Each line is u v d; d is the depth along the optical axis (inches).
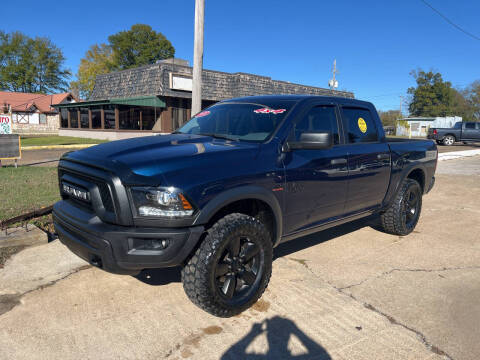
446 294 131.3
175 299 123.3
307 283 137.7
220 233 105.9
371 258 164.7
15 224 186.9
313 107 145.3
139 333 104.2
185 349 97.7
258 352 97.0
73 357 93.5
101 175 100.8
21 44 2306.8
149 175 98.5
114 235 97.7
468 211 259.0
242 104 153.2
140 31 2215.8
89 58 2327.8
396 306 122.1
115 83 987.3
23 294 124.4
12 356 93.3
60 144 755.4
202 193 102.3
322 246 179.5
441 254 171.6
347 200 155.3
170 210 98.3
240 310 113.8
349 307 120.9
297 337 104.0
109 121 909.2
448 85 2298.2
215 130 145.3
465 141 987.9
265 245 118.6
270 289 132.2
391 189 181.8
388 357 96.0
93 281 134.7
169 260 100.5
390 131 2105.1
